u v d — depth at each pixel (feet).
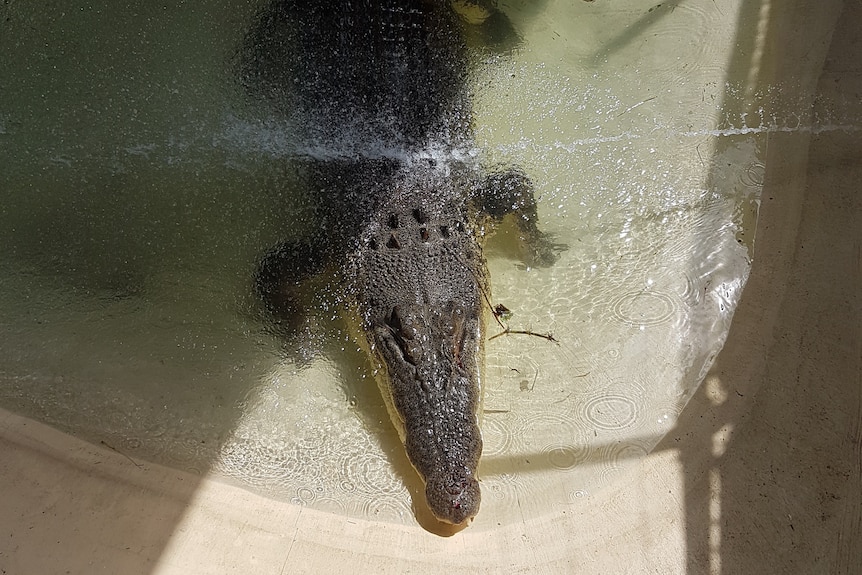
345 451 5.30
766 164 6.37
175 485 4.86
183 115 6.77
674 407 5.33
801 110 6.41
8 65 6.74
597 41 7.50
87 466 4.81
